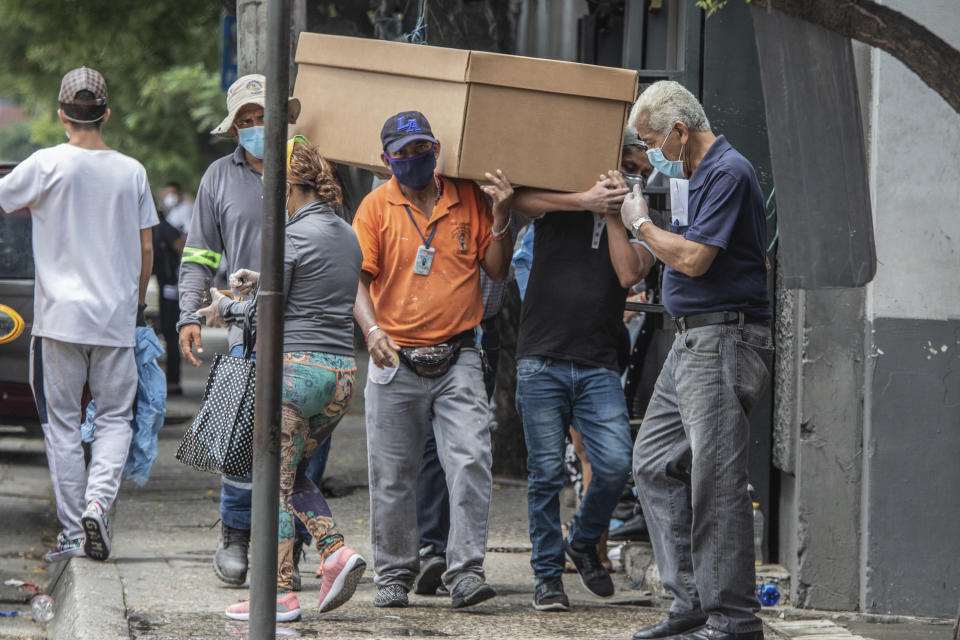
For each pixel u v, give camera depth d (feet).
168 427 111.75
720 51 59.41
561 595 54.03
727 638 44.47
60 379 59.26
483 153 50.62
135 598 53.01
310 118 53.21
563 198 50.90
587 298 53.11
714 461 44.27
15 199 58.70
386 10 84.53
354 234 49.55
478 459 52.11
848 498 55.77
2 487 86.33
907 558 54.90
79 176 58.90
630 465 53.31
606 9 82.43
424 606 54.29
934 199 54.24
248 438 46.68
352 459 96.32
